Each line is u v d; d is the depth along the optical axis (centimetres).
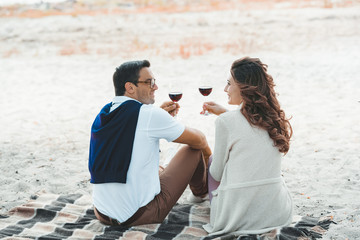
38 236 293
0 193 394
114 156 286
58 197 372
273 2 1950
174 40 1338
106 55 1187
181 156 315
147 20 1661
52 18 1727
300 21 1515
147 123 284
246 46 1188
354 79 813
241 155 285
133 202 295
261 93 284
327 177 413
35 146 531
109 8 1975
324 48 1130
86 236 292
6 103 767
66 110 707
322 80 822
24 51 1292
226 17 1656
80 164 469
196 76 910
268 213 288
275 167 289
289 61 1001
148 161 290
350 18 1516
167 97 752
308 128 562
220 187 295
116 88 300
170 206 309
